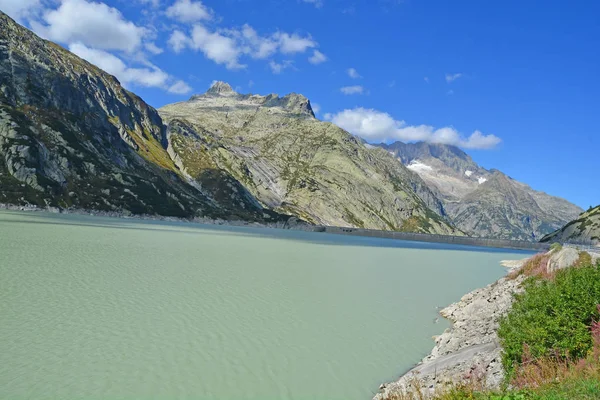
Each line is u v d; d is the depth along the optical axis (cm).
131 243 6544
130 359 1923
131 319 2491
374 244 14450
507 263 9938
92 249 5269
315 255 7800
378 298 3950
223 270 4631
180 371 1852
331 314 3131
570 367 1248
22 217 10300
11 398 1506
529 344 1498
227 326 2542
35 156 16912
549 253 3800
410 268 7019
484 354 1925
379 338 2661
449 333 2712
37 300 2689
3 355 1845
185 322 2533
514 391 1195
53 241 5678
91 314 2508
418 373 1998
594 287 1491
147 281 3588
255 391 1739
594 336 1364
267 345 2291
